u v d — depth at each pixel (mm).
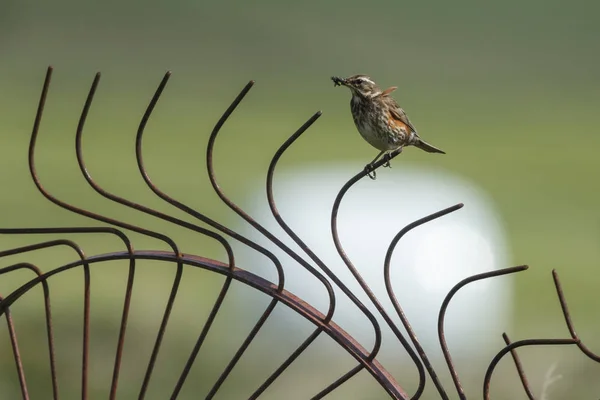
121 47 45781
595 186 28812
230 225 20672
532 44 51656
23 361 11695
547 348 12266
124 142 31922
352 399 12094
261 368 12523
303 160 29422
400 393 5438
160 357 12305
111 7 48719
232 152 30672
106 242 18734
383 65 47531
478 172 30375
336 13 53281
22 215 21375
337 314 12750
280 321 12758
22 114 35562
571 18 55406
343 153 30453
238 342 12883
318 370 12445
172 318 13344
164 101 39406
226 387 12227
